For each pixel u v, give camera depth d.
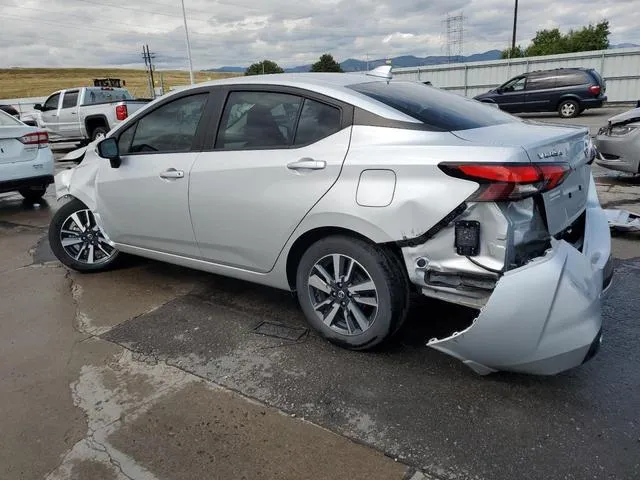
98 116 14.20
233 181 3.25
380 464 2.19
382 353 3.04
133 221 4.02
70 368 3.05
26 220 7.08
